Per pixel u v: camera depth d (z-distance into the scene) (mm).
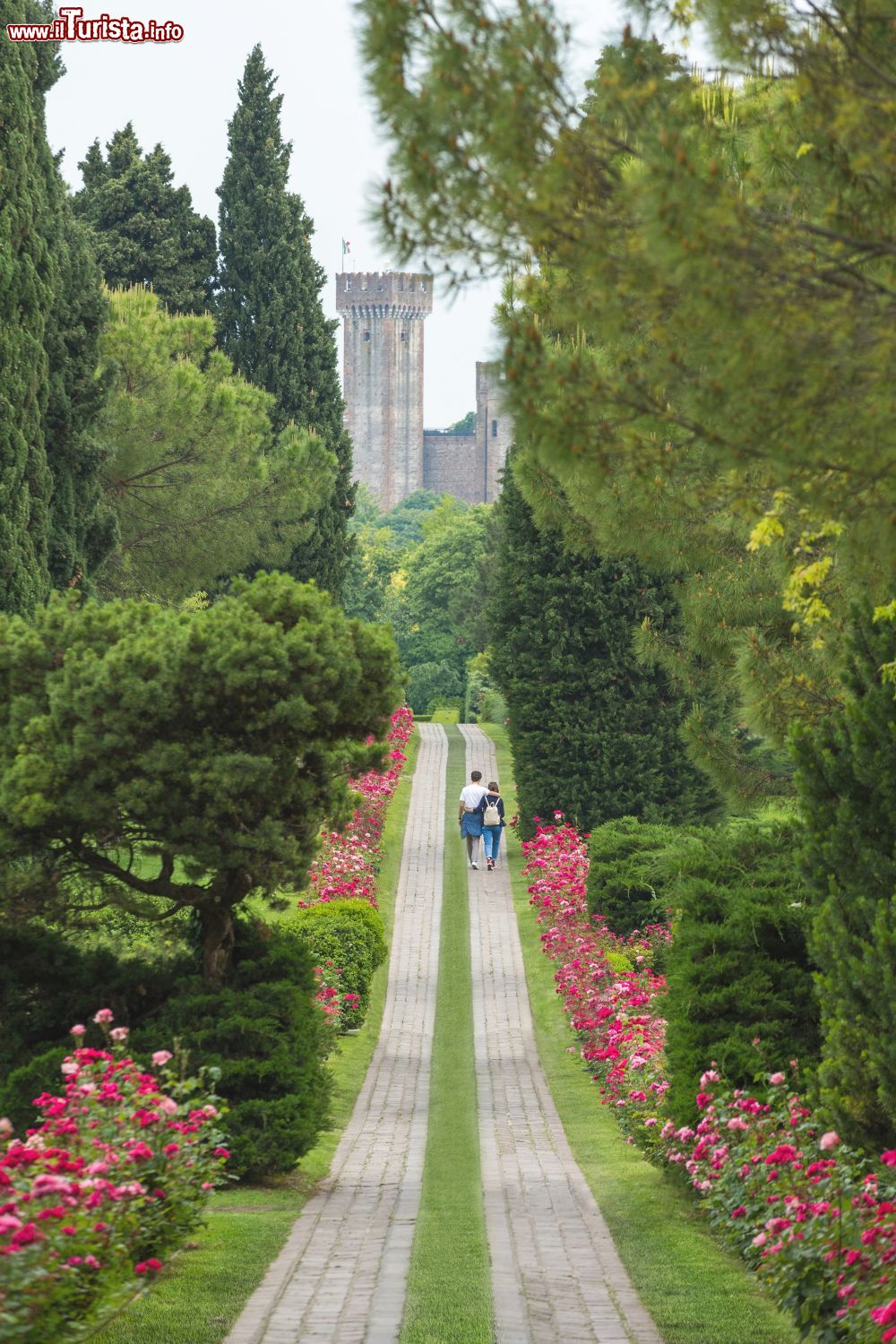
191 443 64375
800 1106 23891
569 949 51562
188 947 32188
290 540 70688
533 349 15055
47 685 27656
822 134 14672
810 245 14055
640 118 14062
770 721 29188
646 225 13055
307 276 98375
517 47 13656
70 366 52875
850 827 22047
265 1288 20797
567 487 26078
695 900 29828
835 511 14844
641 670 65812
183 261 97375
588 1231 25109
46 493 49844
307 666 27797
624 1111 34438
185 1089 23688
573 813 66438
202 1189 21578
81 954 30547
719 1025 27859
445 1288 20812
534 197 13969
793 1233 17891
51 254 50312
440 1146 33500
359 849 63812
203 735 28062
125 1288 17797
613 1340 18625
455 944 57688
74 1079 24312
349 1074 41000
